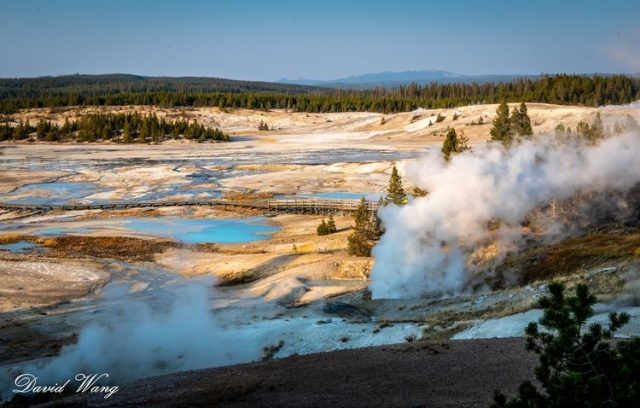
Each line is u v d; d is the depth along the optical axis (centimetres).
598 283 2631
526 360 1831
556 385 950
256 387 1817
